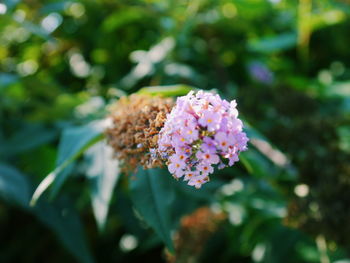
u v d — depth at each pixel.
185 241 0.33
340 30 0.52
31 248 0.41
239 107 0.38
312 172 0.32
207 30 0.46
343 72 0.52
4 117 0.39
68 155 0.24
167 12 0.43
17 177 0.32
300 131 0.33
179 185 0.33
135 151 0.21
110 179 0.27
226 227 0.38
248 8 0.43
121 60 0.49
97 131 0.25
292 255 0.34
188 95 0.18
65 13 0.49
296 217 0.31
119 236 0.44
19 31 0.49
